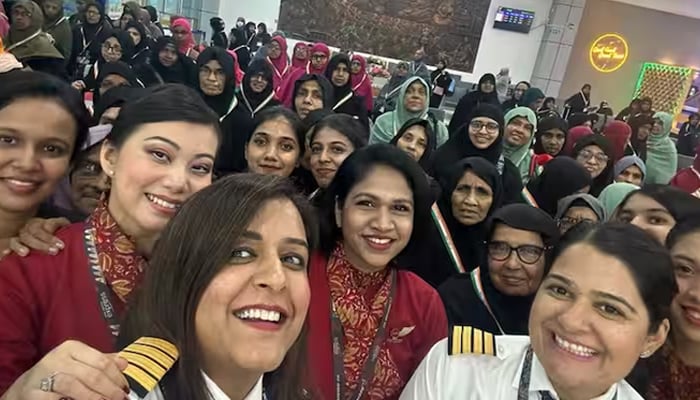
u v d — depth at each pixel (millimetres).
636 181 4012
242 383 776
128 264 1006
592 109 9469
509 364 1018
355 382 1249
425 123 3232
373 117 6730
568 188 3020
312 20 12820
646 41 12969
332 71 5301
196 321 713
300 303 756
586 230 904
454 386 1035
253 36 9664
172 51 5168
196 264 708
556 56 12594
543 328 897
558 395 946
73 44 5684
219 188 760
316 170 2182
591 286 836
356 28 12828
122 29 6188
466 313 1715
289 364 894
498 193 2229
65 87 1122
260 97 4367
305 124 2367
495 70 12906
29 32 4145
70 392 637
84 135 1171
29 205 1087
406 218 1303
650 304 841
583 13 12961
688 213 1415
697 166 4285
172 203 1010
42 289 956
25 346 924
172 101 1045
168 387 695
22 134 1037
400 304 1363
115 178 1034
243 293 710
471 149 3428
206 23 12758
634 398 989
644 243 862
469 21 12688
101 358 676
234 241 708
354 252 1307
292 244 756
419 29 12797
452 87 10305
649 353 927
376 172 1285
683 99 13000
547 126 4504
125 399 650
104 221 1037
